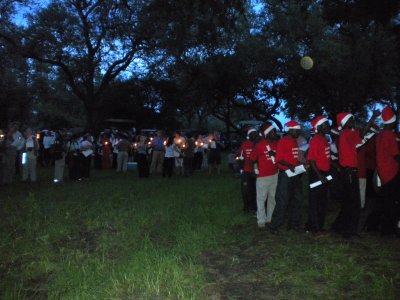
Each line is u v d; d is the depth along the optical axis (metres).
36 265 6.41
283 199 8.20
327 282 5.61
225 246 7.50
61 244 7.72
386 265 6.21
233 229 8.74
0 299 5.20
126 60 33.31
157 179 18.17
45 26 29.03
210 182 16.66
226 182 16.56
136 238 7.89
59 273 6.07
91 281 5.69
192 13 13.56
